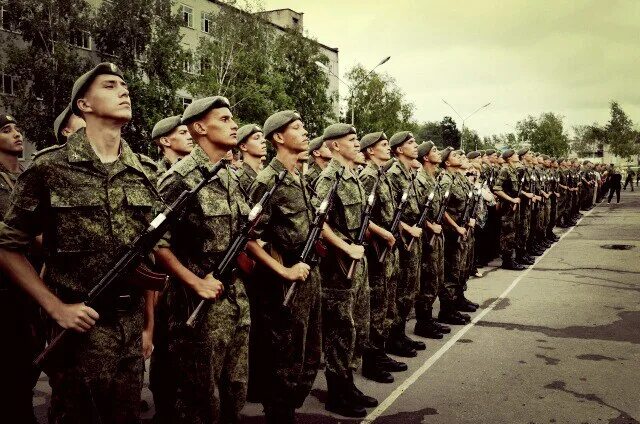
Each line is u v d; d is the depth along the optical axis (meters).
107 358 2.06
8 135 3.55
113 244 2.12
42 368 2.02
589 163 22.94
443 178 6.13
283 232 3.32
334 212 3.88
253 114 29.42
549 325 5.81
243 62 28.72
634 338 5.28
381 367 4.37
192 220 2.61
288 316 3.21
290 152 3.47
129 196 2.19
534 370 4.46
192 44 36.09
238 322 2.74
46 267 2.14
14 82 26.19
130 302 2.15
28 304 3.14
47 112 22.50
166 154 4.64
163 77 26.12
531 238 10.34
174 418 2.66
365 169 4.70
